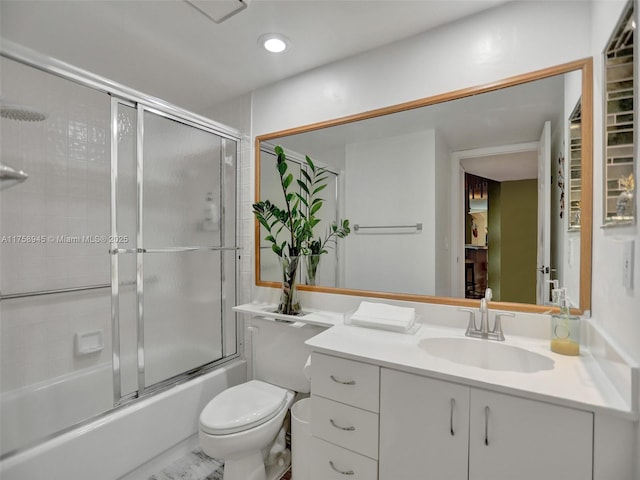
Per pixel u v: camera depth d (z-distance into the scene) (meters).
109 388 2.28
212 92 2.42
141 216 1.96
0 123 1.81
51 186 2.07
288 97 2.21
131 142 1.95
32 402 1.93
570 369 1.16
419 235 1.77
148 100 1.97
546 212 1.48
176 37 1.78
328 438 1.39
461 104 1.65
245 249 2.46
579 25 1.39
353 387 1.32
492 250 1.60
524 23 1.49
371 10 1.56
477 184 1.63
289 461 1.91
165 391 1.95
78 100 2.15
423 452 1.19
